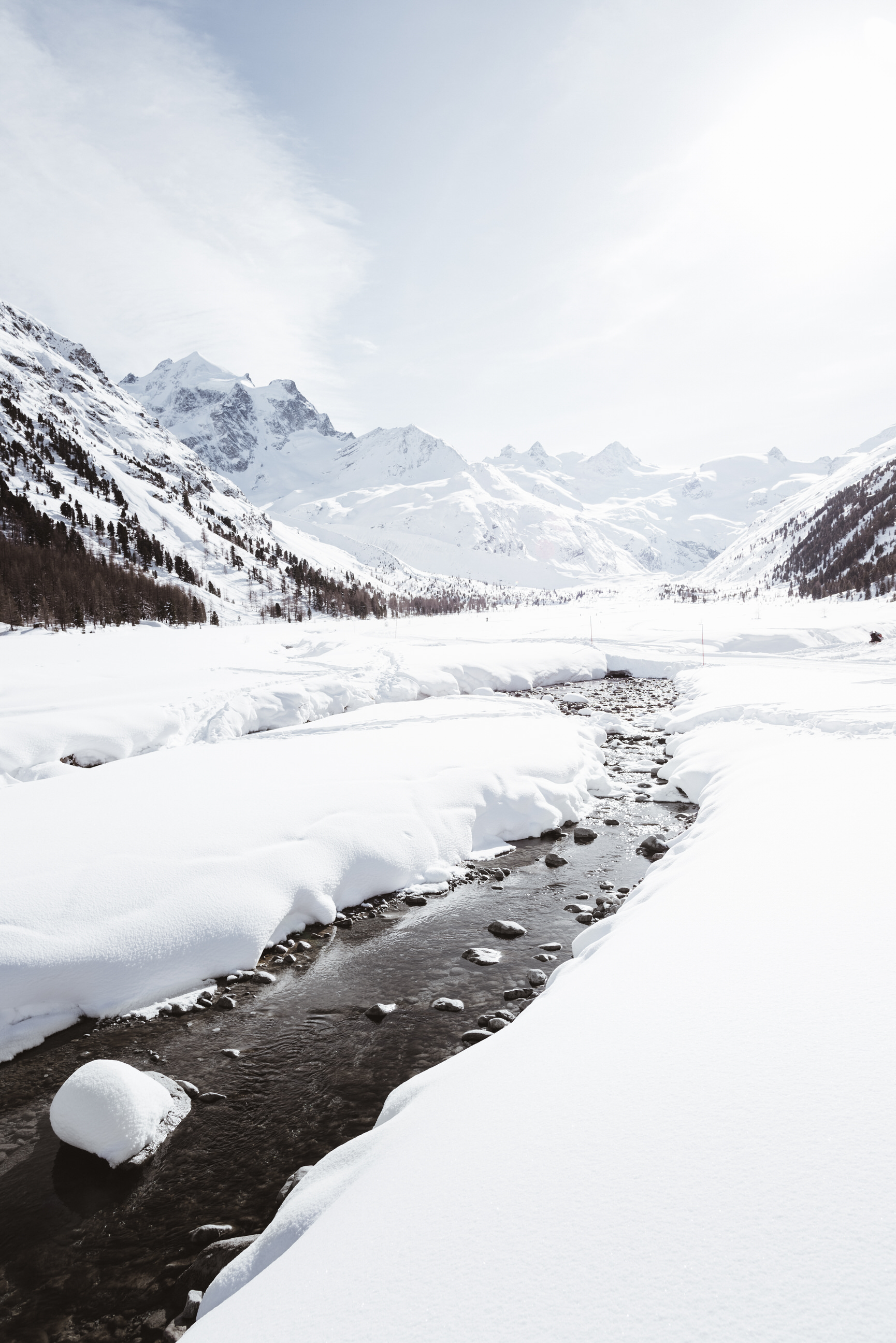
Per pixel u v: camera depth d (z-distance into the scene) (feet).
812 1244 5.68
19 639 149.38
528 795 38.09
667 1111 8.00
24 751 47.83
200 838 26.45
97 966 20.90
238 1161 14.87
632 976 12.50
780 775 30.89
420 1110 10.35
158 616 309.83
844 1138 6.91
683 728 57.21
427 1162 8.27
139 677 81.51
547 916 27.53
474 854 33.63
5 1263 12.62
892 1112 7.16
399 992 21.90
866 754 31.68
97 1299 11.80
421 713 56.59
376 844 30.37
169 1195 14.01
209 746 42.47
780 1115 7.49
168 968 21.91
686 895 16.92
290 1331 6.13
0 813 28.40
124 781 33.45
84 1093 15.40
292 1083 17.48
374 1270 6.58
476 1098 9.59
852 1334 4.76
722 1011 10.30
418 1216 7.22
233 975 22.81
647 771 49.75
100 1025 20.16
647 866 32.42
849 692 58.08
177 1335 10.93
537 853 34.45
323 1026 20.06
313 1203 9.32
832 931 12.46
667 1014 10.61
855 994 9.91
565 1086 9.14
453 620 304.71
